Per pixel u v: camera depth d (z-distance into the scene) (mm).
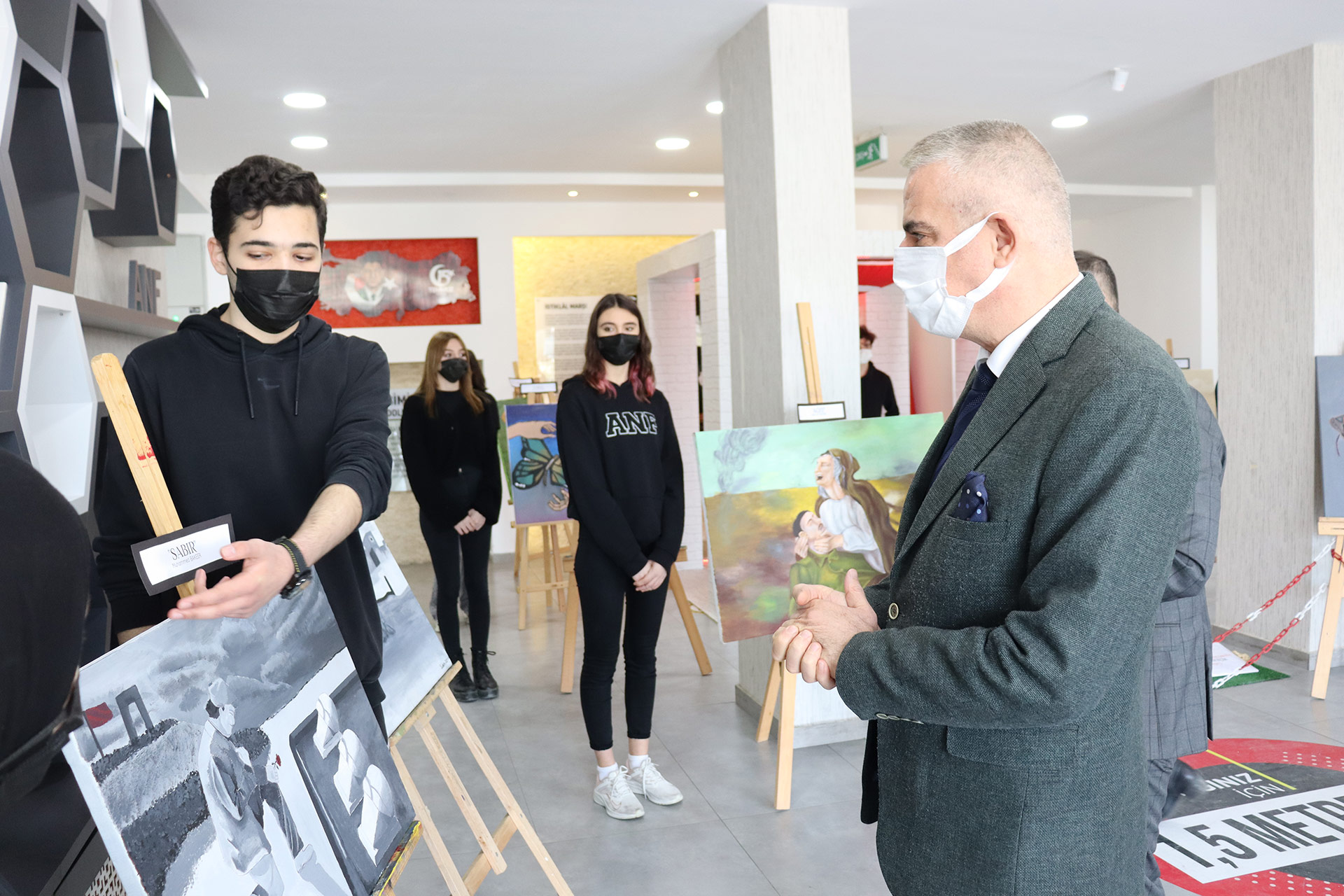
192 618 921
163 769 803
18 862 579
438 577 3953
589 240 7617
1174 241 7875
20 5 1831
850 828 2766
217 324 1348
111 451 1317
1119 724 1089
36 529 508
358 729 1182
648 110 4773
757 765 3238
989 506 1118
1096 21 3643
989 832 1088
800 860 2590
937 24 3654
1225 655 4164
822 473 3064
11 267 1555
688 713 3793
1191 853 2564
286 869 934
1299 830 2664
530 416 5281
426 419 3879
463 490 3887
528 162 6055
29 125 1838
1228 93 4430
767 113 3408
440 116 4820
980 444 1157
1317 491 4137
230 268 1298
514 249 7441
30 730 508
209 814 845
